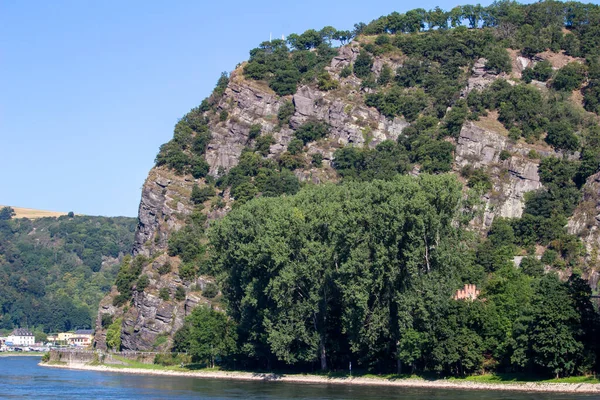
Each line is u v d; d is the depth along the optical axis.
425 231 162.62
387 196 169.38
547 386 142.00
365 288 160.75
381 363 174.25
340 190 191.88
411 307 158.62
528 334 145.25
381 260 159.12
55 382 191.88
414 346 157.50
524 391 142.38
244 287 188.88
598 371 144.38
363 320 162.88
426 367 165.62
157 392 160.62
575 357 142.62
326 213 177.12
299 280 176.25
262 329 189.12
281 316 177.00
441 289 159.75
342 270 162.88
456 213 168.38
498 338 156.50
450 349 154.62
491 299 159.62
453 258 162.88
